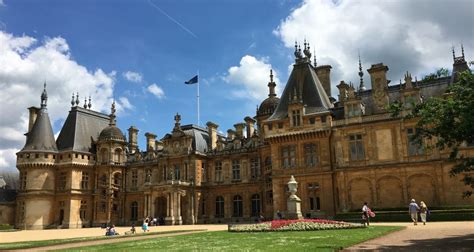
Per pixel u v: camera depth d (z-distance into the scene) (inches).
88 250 836.0
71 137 3216.0
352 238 903.1
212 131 3097.9
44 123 3218.5
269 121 2313.0
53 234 1883.6
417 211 1549.0
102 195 3181.6
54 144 3198.8
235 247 788.0
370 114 2053.4
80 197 3088.1
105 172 3208.7
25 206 2997.0
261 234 1154.7
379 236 981.8
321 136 2153.1
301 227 1280.8
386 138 1991.9
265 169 2628.0
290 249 715.4
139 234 1480.1
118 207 3221.0
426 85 2063.2
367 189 1989.4
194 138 3014.3
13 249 989.8
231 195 2832.2
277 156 2253.9
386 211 1835.6
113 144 3255.4
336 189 2079.2
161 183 2753.4
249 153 2807.6
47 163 3080.7
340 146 2087.8
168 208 2687.0
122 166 3275.1
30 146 3102.9
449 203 1802.4
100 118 3558.1
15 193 3250.5
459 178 1800.0
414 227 1285.7
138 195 3174.2
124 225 3144.7
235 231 1355.8
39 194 3004.4
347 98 2129.7
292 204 1578.5
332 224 1306.6
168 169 2997.0
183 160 2925.7
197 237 1148.5
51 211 3043.8
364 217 1390.3
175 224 2637.8
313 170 2139.5
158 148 3447.3
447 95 1198.3
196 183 2856.8
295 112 2245.3
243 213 2748.5
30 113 3467.0
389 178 1951.3
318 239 901.2
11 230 2674.7
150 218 2719.0
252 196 2758.4
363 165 2011.6
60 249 909.8
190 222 2733.8
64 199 3051.2
